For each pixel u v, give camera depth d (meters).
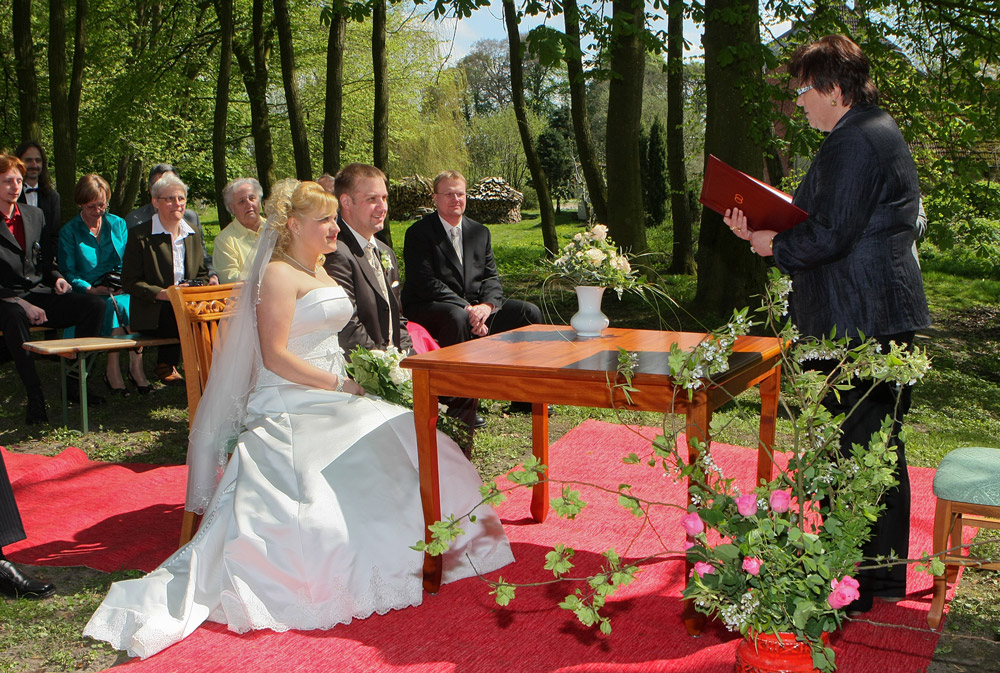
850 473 2.40
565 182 32.56
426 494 3.13
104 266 6.79
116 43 17.44
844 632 2.86
